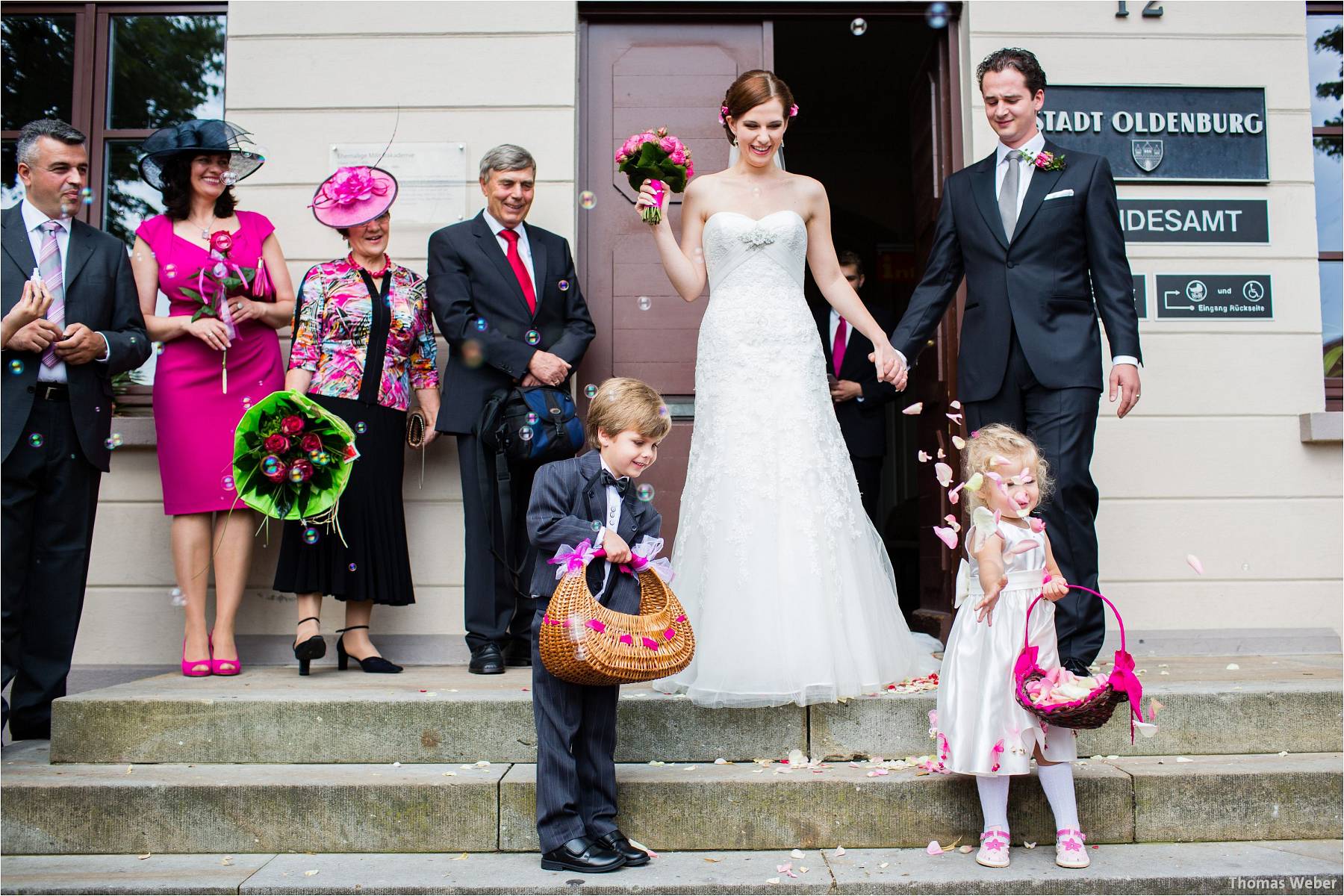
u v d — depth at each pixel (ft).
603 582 7.88
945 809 8.14
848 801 8.15
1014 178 10.16
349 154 13.00
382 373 11.14
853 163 24.50
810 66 20.98
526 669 11.16
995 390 9.95
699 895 7.27
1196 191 12.97
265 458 9.84
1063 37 13.07
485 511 11.07
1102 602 9.66
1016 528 7.88
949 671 7.92
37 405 10.24
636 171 10.17
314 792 8.27
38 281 9.61
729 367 9.61
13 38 13.42
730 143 10.85
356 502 10.89
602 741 7.88
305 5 13.15
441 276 11.38
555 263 11.79
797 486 9.20
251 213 11.84
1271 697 9.12
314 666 11.90
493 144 13.01
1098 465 12.59
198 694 9.41
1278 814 8.25
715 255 10.05
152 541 12.40
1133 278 12.82
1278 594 12.53
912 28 19.30
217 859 8.10
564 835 7.63
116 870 7.86
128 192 13.29
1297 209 13.03
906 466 21.98
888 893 7.25
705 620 9.03
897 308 24.34
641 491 8.30
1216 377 12.75
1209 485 12.60
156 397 11.11
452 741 9.04
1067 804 7.65
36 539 10.42
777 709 8.92
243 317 11.14
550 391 10.99
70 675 12.19
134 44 13.42
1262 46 13.17
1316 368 12.82
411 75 13.09
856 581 9.29
